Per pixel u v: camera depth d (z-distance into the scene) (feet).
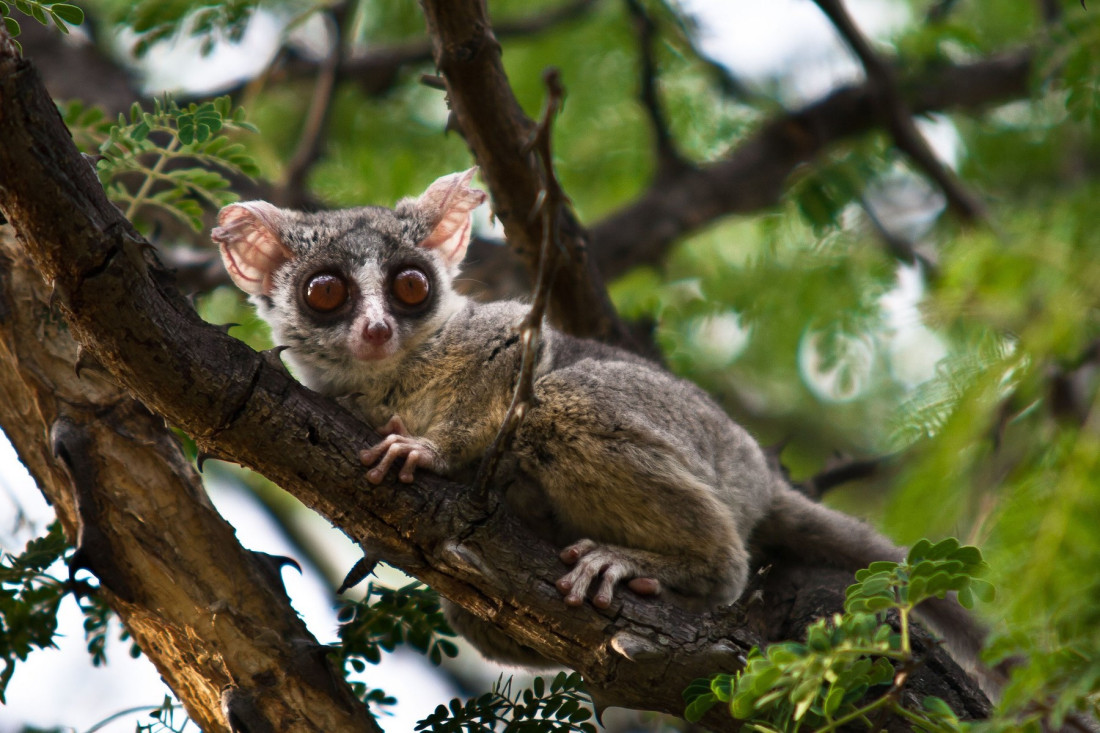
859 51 35.29
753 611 23.20
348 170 39.60
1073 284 17.62
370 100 43.24
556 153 42.19
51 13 19.04
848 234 38.93
